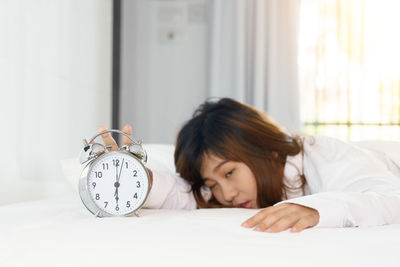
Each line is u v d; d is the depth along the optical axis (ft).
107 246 1.93
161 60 11.51
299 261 1.74
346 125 11.25
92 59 7.35
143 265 1.69
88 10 7.16
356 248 1.93
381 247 1.96
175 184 3.90
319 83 11.28
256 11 10.42
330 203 2.54
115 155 3.01
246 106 4.49
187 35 11.44
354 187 3.28
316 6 11.25
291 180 4.19
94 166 2.99
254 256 1.79
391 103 11.12
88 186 2.96
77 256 1.80
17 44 4.84
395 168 4.37
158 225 2.43
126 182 2.99
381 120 11.17
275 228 2.32
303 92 11.30
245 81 10.60
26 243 2.01
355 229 2.42
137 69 11.44
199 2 11.40
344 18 11.20
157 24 11.51
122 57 10.12
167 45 11.50
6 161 4.57
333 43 11.25
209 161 4.04
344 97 11.25
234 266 1.68
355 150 3.69
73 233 2.20
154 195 3.62
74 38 6.54
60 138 5.92
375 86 11.18
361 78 11.19
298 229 2.33
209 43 11.10
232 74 10.52
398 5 11.03
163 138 11.51
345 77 11.23
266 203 4.17
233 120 4.11
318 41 11.25
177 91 11.48
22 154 4.88
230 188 4.08
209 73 10.91
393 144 4.68
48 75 5.59
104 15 8.03
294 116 10.25
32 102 5.15
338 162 3.59
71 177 3.68
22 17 4.97
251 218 2.45
